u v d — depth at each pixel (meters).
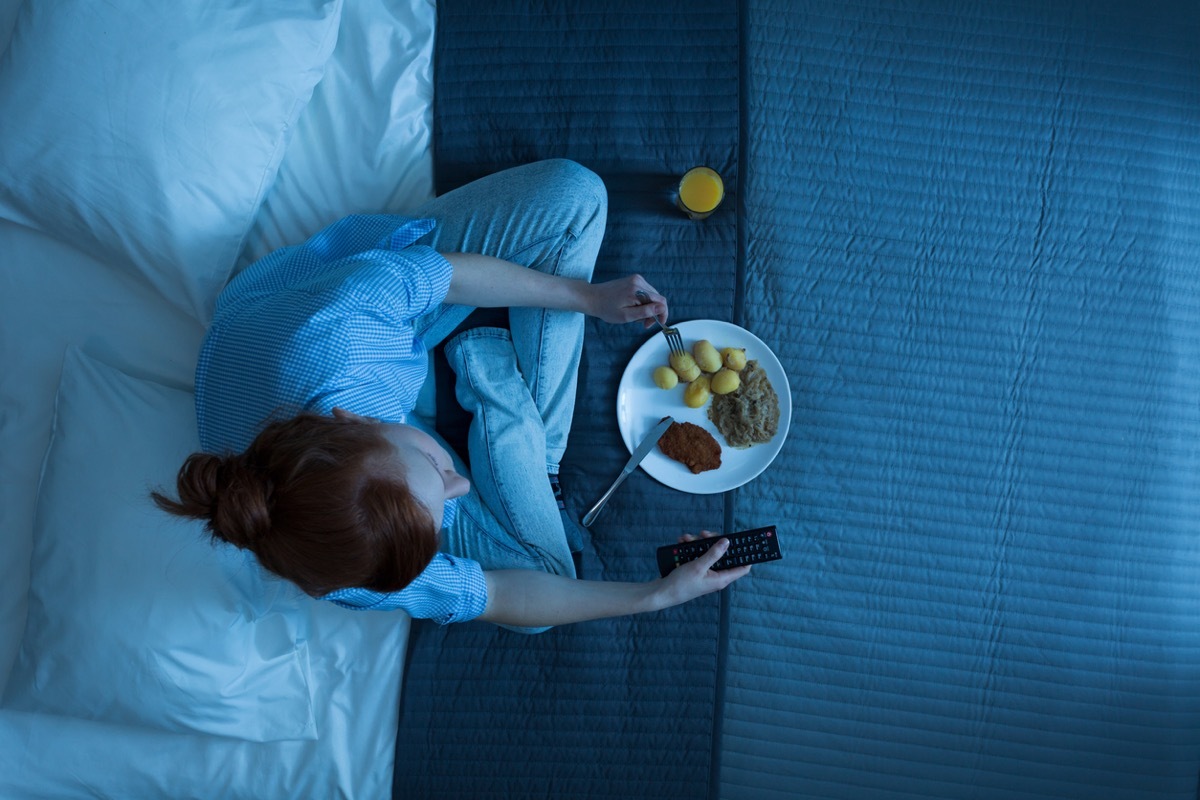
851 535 1.33
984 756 1.31
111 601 1.10
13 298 1.23
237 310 0.99
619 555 1.31
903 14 1.37
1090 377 1.35
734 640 1.32
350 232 1.14
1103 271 1.36
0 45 1.19
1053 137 1.36
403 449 0.82
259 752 1.21
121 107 1.09
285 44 1.15
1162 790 1.31
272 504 0.73
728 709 1.32
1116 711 1.31
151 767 1.20
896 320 1.35
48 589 1.11
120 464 1.13
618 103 1.34
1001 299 1.35
